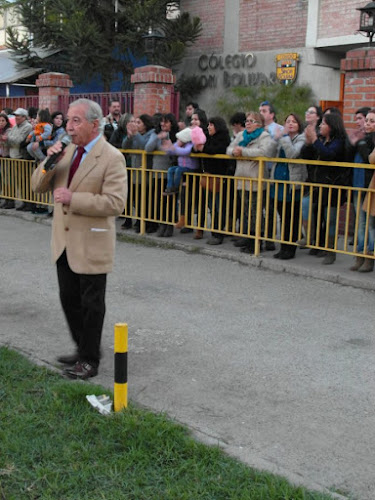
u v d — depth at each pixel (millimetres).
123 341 3596
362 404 3957
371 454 3348
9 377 4160
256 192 7582
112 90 18953
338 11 14500
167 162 8664
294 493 2855
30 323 5492
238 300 6160
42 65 18984
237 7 16797
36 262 7645
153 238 8734
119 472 3068
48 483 2967
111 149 4055
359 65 8445
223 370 4480
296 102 15000
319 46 14961
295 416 3783
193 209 8328
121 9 17812
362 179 6855
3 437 3352
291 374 4418
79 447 3285
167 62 17078
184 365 4566
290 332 5281
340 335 5215
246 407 3900
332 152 6816
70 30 16266
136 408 3709
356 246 6758
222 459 3180
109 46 17391
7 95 19453
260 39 16359
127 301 6109
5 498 2877
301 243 7184
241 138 7645
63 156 4141
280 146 7480
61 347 4910
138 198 9023
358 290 6473
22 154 10820
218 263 7613
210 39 17672
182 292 6422
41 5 17562
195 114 8203
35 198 10578
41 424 3531
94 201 3936
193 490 2916
